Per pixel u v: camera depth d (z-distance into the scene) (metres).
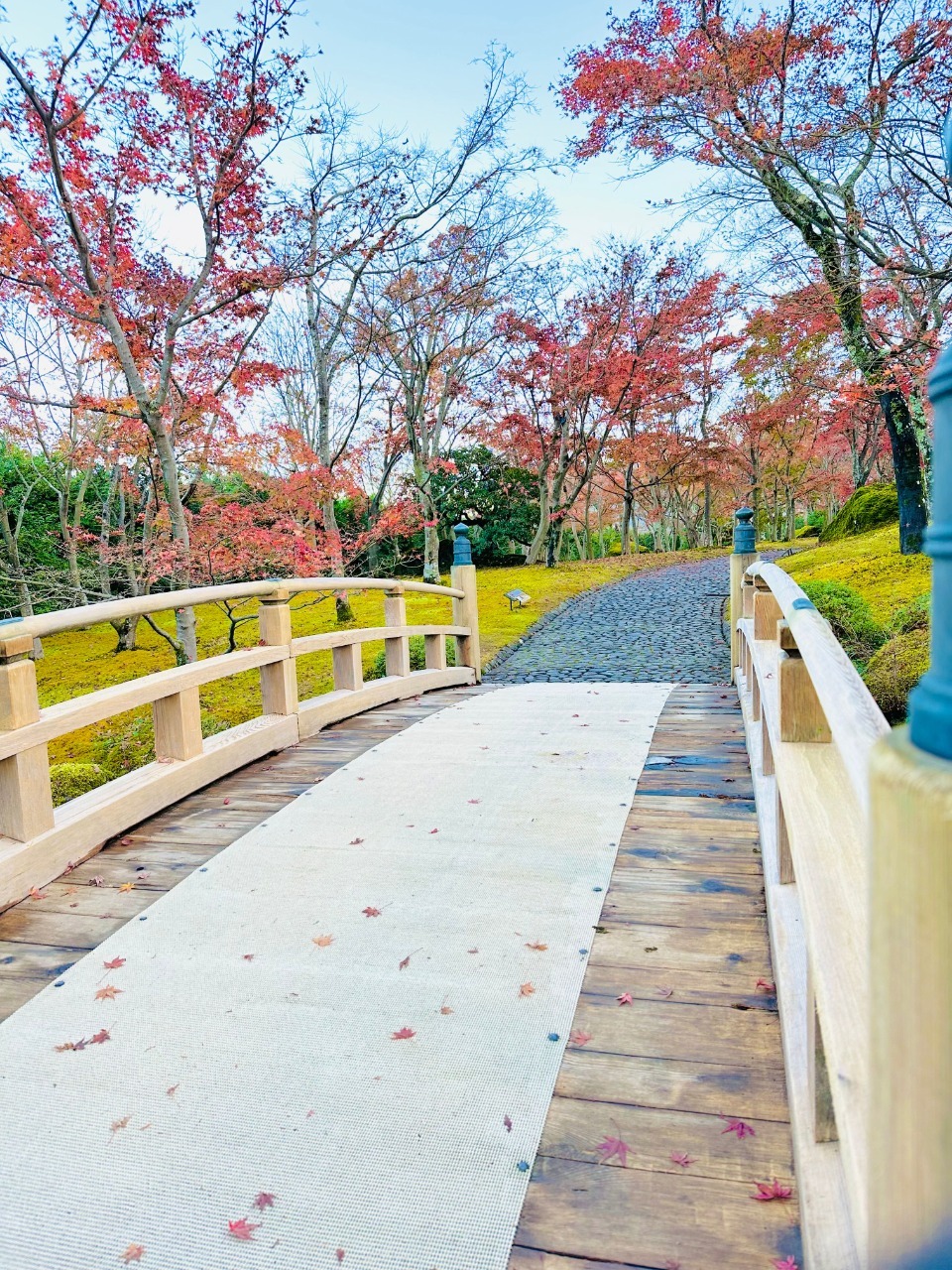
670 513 30.38
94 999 1.86
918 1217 0.48
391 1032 1.70
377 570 15.44
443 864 2.54
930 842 0.45
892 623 6.34
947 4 5.56
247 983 1.91
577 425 18.31
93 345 8.26
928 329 5.88
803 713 1.76
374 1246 1.19
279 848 2.71
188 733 3.33
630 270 14.88
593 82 6.94
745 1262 1.12
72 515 12.90
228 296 7.55
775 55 6.22
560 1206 1.24
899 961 0.48
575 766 3.52
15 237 5.95
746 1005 1.74
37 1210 1.28
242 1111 1.48
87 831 2.69
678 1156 1.32
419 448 14.20
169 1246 1.21
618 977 1.87
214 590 3.61
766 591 3.14
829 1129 1.15
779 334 7.19
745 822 2.81
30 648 2.51
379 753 3.87
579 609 12.51
